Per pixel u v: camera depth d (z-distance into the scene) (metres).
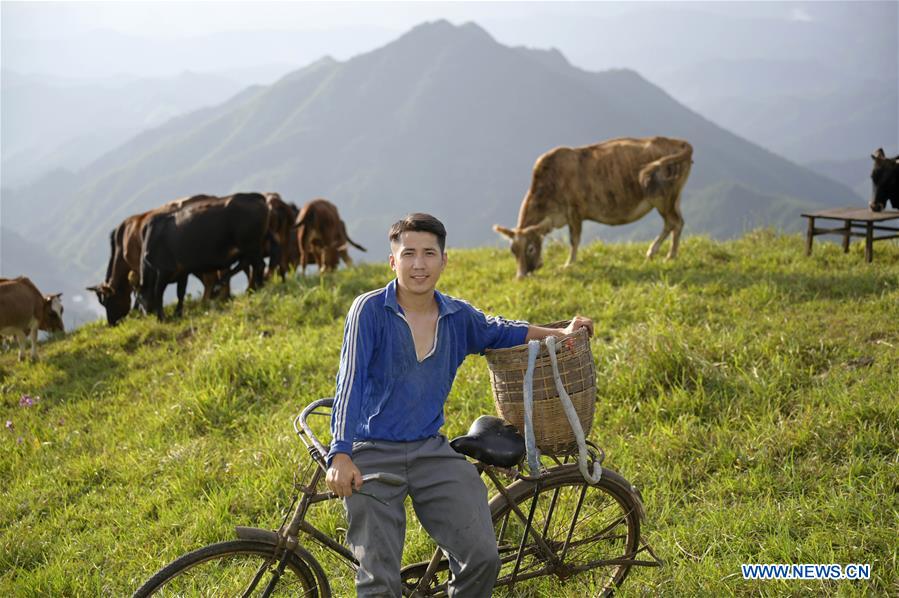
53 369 9.30
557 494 3.41
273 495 4.88
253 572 3.54
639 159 10.36
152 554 4.43
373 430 2.96
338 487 2.69
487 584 2.95
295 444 5.46
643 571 3.67
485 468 3.19
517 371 3.01
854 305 7.11
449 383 3.05
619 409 5.42
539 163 10.56
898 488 4.04
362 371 2.84
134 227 11.20
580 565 3.45
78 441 6.59
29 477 5.91
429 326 2.97
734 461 4.59
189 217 10.27
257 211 10.45
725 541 3.76
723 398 5.39
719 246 10.87
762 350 6.03
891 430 4.47
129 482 5.56
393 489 2.92
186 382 7.27
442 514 2.94
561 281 9.44
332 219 13.42
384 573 2.88
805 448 4.55
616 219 10.75
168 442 6.14
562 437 3.07
